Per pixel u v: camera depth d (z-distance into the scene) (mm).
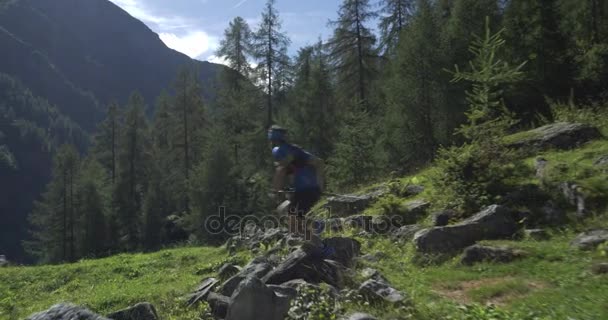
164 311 8266
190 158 60125
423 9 33031
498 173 10812
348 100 45781
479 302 6109
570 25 32938
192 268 13266
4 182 164000
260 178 41344
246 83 50062
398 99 30844
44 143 187250
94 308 9688
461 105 29094
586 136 13258
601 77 25750
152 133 75500
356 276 7254
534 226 9141
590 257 6996
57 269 16141
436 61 29844
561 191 9836
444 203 11156
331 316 5730
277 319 5992
